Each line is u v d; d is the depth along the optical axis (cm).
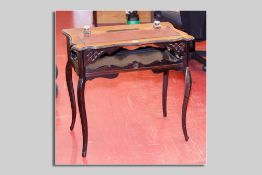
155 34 333
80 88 319
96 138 362
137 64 328
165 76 379
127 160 338
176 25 466
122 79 455
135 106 408
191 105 409
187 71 338
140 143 356
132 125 380
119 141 359
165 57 342
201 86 443
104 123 382
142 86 443
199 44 520
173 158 340
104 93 429
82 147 351
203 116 392
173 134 368
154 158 340
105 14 557
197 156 341
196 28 464
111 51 314
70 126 370
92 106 407
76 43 314
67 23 562
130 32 338
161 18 491
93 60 314
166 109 391
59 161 334
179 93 429
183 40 328
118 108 405
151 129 374
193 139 361
